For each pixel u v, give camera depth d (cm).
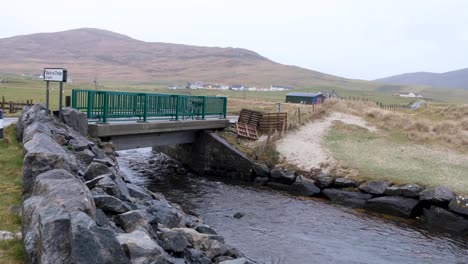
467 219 1909
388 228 1845
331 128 3506
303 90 18012
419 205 2088
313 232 1705
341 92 18388
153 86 17288
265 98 9562
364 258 1456
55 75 1691
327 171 2539
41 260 518
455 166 2620
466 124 3522
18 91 6744
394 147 3033
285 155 2833
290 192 2422
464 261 1495
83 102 2048
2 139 1574
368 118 3931
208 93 12038
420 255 1533
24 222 669
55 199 639
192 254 855
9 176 1136
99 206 816
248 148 2905
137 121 2336
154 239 789
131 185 1345
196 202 2047
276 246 1501
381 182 2269
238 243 1499
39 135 1141
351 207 2180
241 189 2412
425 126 3478
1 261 635
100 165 1119
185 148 3058
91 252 511
